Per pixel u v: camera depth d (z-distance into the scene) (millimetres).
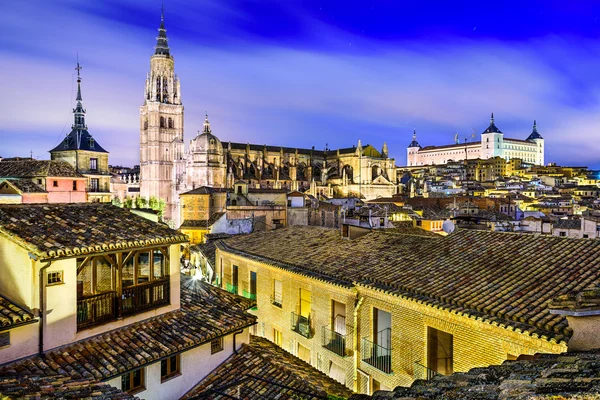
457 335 15109
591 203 116250
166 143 151000
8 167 55656
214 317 18078
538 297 14062
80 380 12047
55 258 13438
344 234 27281
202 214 71750
